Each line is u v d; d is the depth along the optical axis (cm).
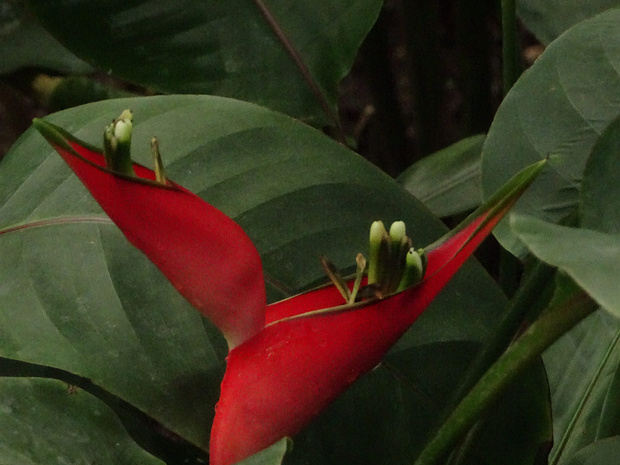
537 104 52
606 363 52
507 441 50
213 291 41
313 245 50
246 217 50
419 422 50
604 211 43
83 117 53
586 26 53
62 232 50
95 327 48
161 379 47
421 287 40
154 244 40
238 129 52
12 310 48
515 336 48
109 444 45
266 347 41
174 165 51
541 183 51
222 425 42
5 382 45
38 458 44
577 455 45
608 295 34
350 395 50
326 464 49
